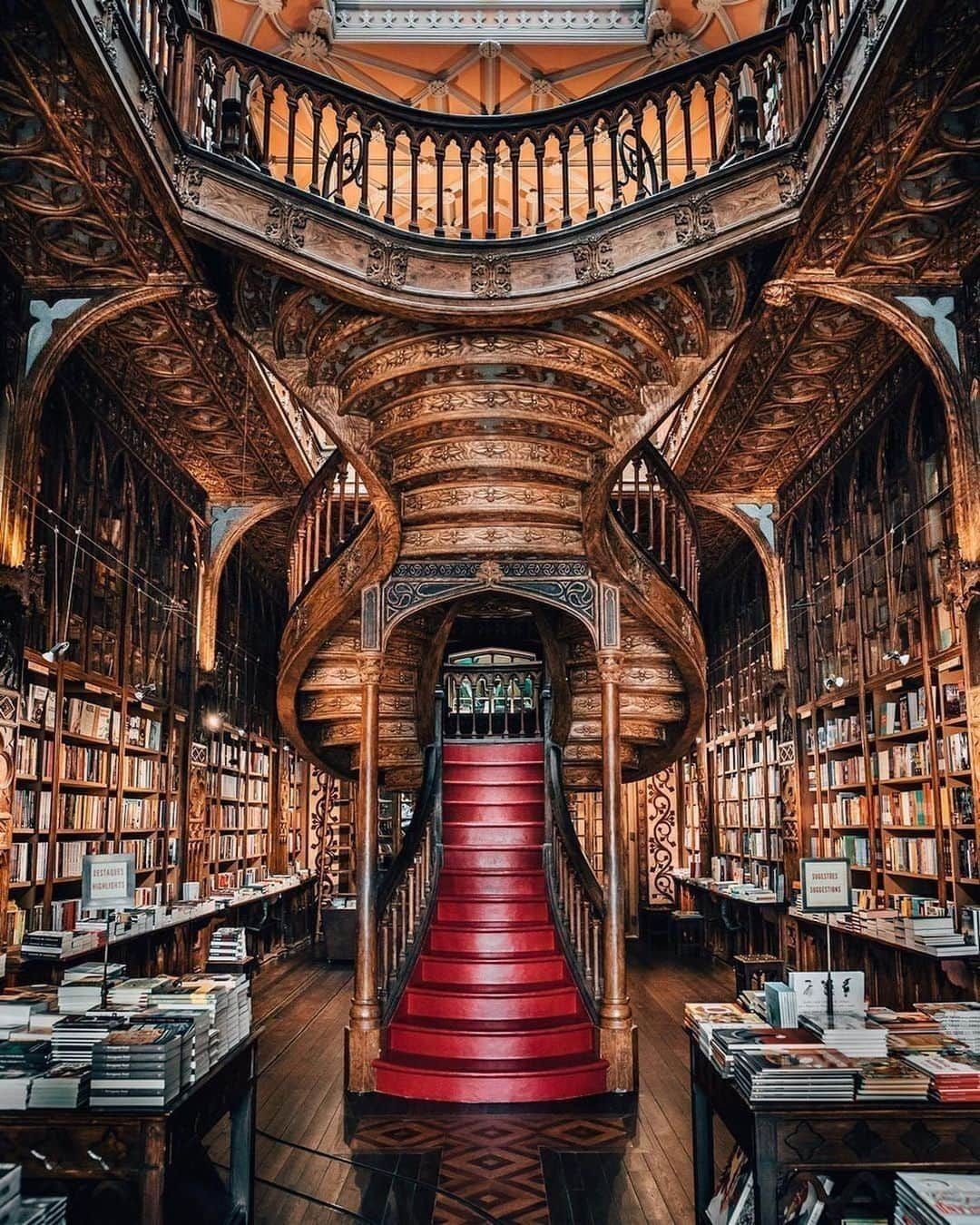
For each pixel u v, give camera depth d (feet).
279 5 34.73
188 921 30.73
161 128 16.89
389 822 52.29
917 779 24.98
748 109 18.65
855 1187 11.31
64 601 24.40
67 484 24.49
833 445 31.40
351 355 20.13
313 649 26.35
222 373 26.86
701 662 26.96
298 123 38.22
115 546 28.07
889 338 25.05
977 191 18.43
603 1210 15.56
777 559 37.22
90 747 26.86
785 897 35.12
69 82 14.92
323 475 26.81
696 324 19.26
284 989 35.91
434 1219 15.20
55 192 17.95
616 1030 22.48
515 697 43.06
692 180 18.30
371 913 23.25
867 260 20.43
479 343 19.89
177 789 34.14
